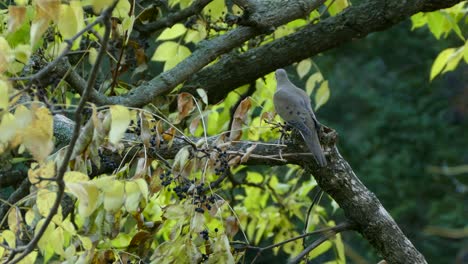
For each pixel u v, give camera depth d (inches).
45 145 290.7
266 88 520.4
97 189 294.5
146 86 454.6
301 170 532.1
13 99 292.2
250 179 538.3
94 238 339.6
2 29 388.5
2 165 422.3
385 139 1055.6
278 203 542.9
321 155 378.0
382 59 1088.2
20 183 511.8
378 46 1083.9
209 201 353.4
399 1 493.4
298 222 743.1
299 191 534.6
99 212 339.6
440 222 1002.1
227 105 525.7
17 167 556.1
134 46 483.2
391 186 1029.8
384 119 1059.3
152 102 461.7
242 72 506.3
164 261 338.3
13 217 320.8
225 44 466.0
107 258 357.1
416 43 1075.9
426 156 1055.0
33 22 299.0
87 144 330.3
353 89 1068.5
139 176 342.6
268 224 528.4
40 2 294.4
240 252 381.1
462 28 897.5
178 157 348.2
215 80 507.2
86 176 305.7
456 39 1047.0
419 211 1019.3
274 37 538.3
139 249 369.1
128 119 300.0
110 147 359.3
